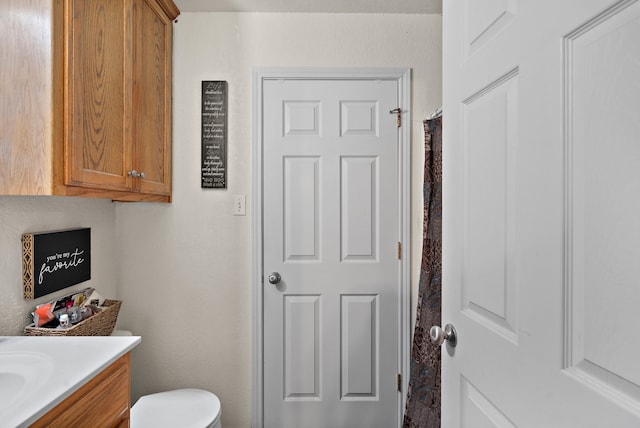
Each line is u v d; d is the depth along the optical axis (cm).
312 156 199
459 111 88
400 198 199
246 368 200
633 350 45
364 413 200
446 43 95
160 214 198
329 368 200
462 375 86
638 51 44
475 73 80
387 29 199
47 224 148
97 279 181
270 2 189
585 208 52
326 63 198
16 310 133
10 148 111
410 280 199
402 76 198
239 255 199
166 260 198
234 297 199
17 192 111
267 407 199
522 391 63
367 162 199
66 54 112
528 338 62
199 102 197
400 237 199
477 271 80
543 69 59
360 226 199
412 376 167
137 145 155
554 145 56
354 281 199
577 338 53
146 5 164
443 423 96
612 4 47
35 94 109
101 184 129
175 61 196
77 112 116
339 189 199
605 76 48
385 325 200
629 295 45
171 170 196
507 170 69
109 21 134
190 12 197
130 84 147
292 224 199
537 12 60
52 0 108
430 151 163
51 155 109
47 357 99
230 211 199
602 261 49
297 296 200
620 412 45
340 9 195
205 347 199
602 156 49
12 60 110
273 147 199
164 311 199
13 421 69
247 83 198
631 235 45
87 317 148
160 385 199
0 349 105
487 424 75
